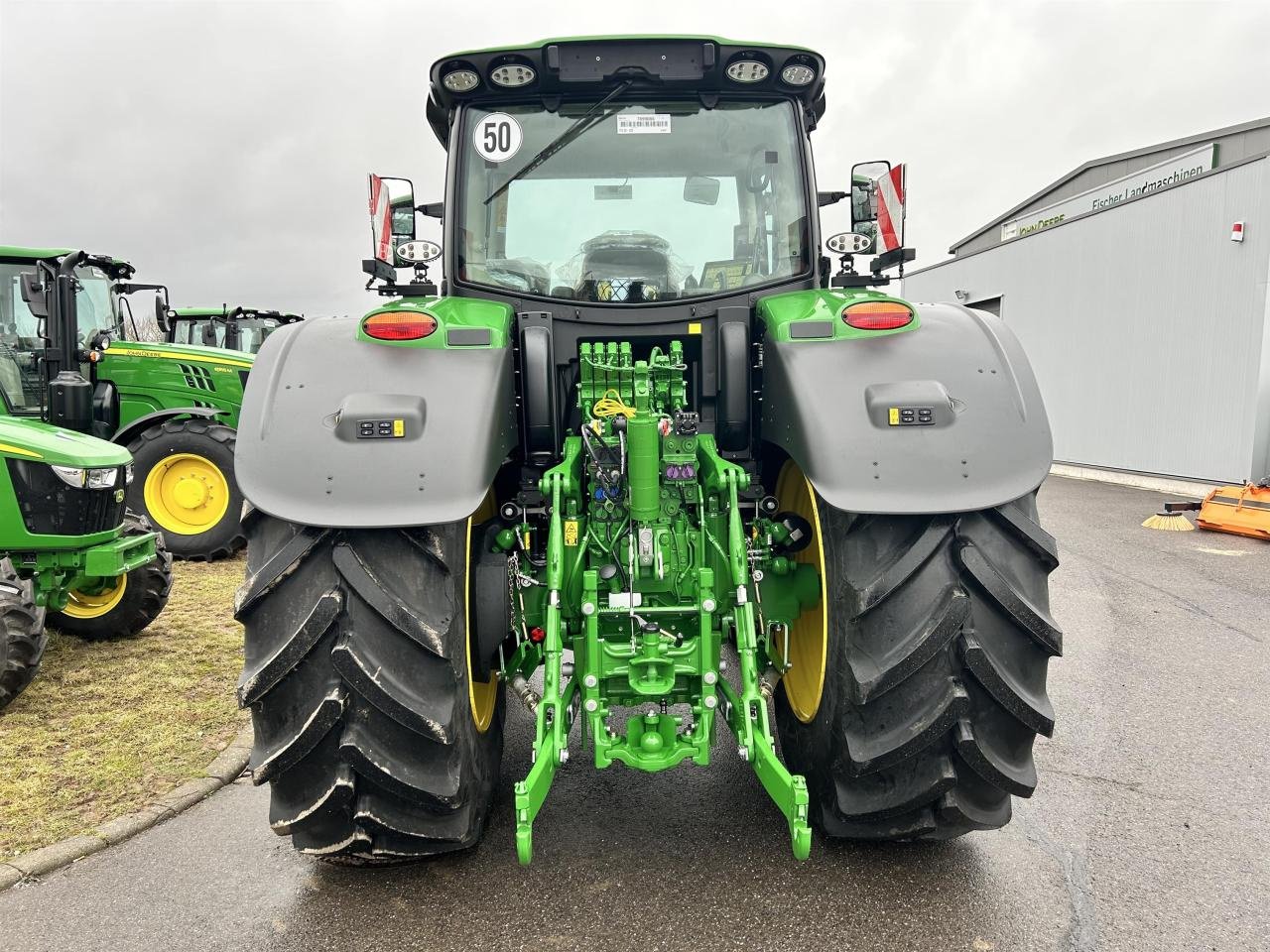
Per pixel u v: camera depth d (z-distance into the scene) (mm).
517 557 2760
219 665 4562
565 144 2967
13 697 3867
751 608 2301
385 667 2014
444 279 2992
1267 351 10492
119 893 2492
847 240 3176
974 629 2072
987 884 2477
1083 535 8547
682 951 2176
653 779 3158
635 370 2559
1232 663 4605
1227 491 8727
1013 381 2287
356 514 2004
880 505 2076
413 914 2344
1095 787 3143
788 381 2359
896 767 2166
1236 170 10922
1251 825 2865
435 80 2895
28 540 4387
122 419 7883
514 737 3541
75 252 6559
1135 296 13070
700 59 2896
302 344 2336
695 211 2980
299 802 2100
